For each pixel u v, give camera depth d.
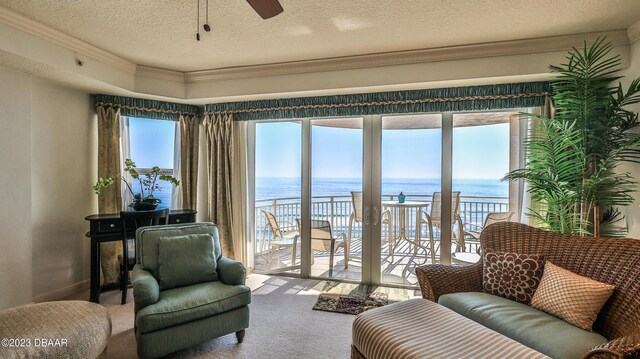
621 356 1.27
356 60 3.28
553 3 2.24
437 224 3.59
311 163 3.99
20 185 2.92
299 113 3.79
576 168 2.54
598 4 2.24
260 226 4.23
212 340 2.47
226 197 4.04
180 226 2.82
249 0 1.70
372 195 3.76
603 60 2.71
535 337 1.70
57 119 3.29
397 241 3.72
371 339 1.73
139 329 2.02
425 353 1.51
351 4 2.27
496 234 2.55
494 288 2.28
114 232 3.22
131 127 3.95
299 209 4.05
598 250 2.00
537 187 2.74
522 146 3.31
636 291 1.71
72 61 2.90
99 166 3.61
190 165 4.14
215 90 3.75
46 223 3.21
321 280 3.92
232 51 3.14
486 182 3.44
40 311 1.89
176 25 2.60
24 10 2.37
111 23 2.57
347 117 3.83
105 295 3.37
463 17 2.44
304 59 3.36
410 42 2.92
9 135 2.83
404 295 3.39
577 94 2.55
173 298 2.22
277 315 2.92
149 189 3.71
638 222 2.54
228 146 4.03
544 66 2.85
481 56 2.98
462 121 3.50
